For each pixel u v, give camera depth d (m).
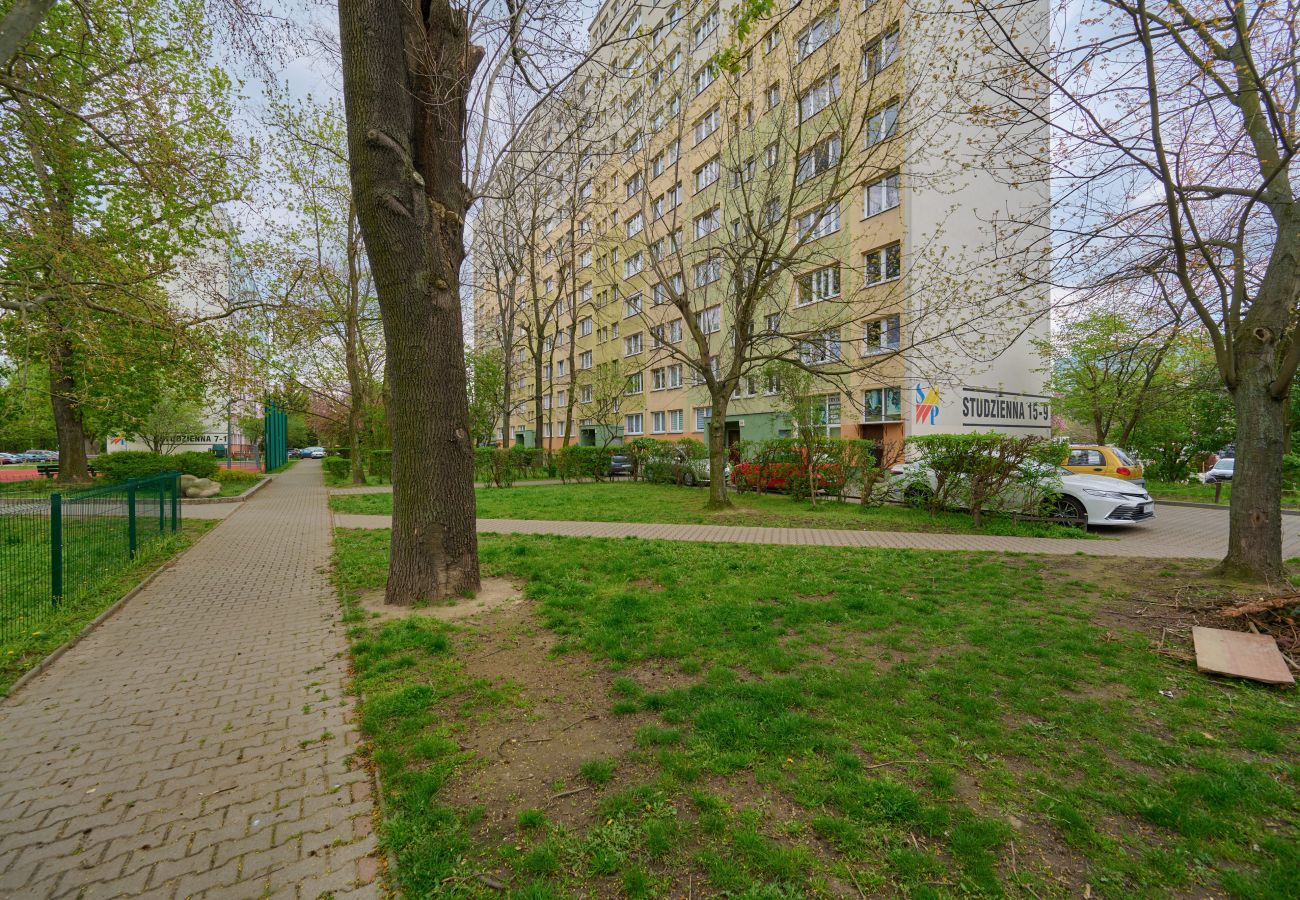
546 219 24.00
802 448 15.29
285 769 3.08
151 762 3.15
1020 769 2.88
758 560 7.80
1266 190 6.19
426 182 6.11
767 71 12.63
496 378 30.98
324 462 31.08
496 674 4.16
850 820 2.47
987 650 4.44
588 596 6.05
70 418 19.19
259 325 13.09
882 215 18.56
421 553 5.98
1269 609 4.85
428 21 6.23
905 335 16.78
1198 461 25.75
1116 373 21.42
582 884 2.18
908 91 11.08
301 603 6.29
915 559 7.86
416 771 2.94
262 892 2.22
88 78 10.25
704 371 13.55
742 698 3.61
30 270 9.68
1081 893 2.10
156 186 9.98
